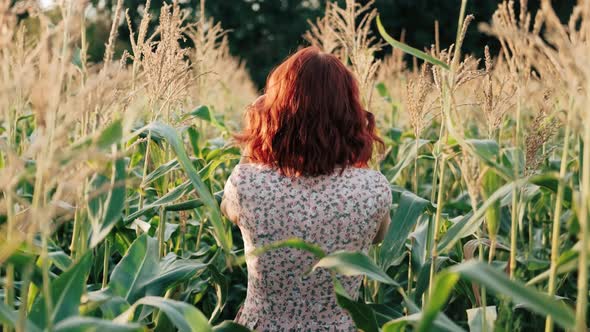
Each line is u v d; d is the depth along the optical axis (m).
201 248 4.65
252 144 2.63
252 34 34.78
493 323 2.64
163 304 2.10
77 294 2.11
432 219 3.33
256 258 2.63
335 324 2.66
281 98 2.53
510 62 2.57
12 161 1.85
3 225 2.28
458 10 26.89
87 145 1.96
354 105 2.61
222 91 9.45
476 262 1.62
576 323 1.56
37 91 1.74
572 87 1.81
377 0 27.44
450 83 2.56
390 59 8.95
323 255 2.25
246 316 2.76
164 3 3.25
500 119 3.00
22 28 2.78
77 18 1.89
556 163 5.23
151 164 4.26
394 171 4.52
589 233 1.93
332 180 2.58
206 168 3.71
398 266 4.27
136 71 3.23
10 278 2.15
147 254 2.90
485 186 2.90
